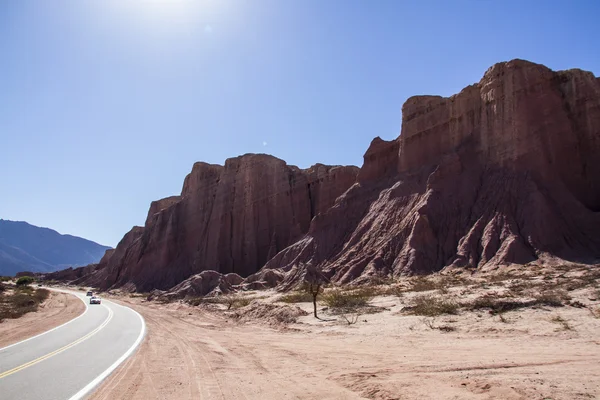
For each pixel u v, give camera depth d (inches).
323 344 576.1
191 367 431.2
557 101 1882.4
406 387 313.1
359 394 310.0
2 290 2608.3
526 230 1612.9
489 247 1622.8
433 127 2284.7
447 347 490.6
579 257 1462.8
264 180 3356.3
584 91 1881.2
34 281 4724.4
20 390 338.3
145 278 3641.7
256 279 2324.1
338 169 3115.2
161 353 526.9
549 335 509.0
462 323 644.7
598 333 493.7
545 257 1478.8
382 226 2151.8
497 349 456.4
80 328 854.5
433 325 652.1
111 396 316.5
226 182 3499.0
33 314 1289.4
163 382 361.4
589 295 723.4
